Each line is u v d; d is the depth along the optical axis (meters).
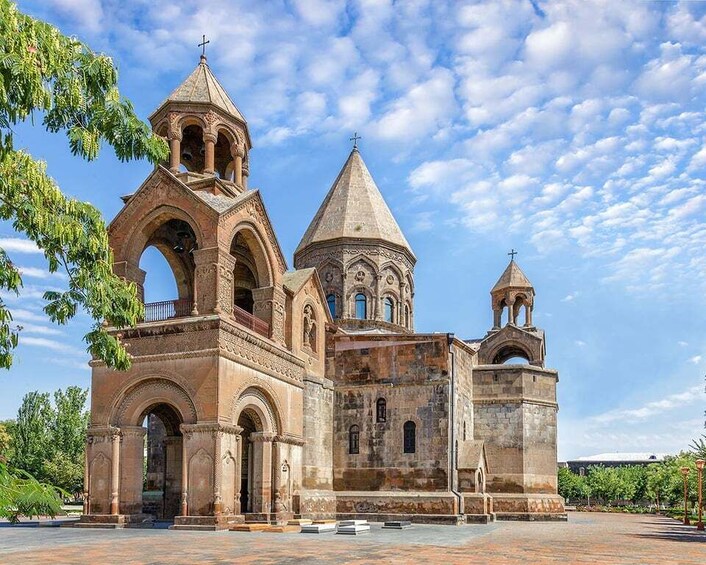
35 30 13.73
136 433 31.88
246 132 37.69
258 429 34.53
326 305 43.28
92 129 15.34
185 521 29.62
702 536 33.34
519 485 45.22
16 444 66.50
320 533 28.88
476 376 47.16
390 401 41.22
